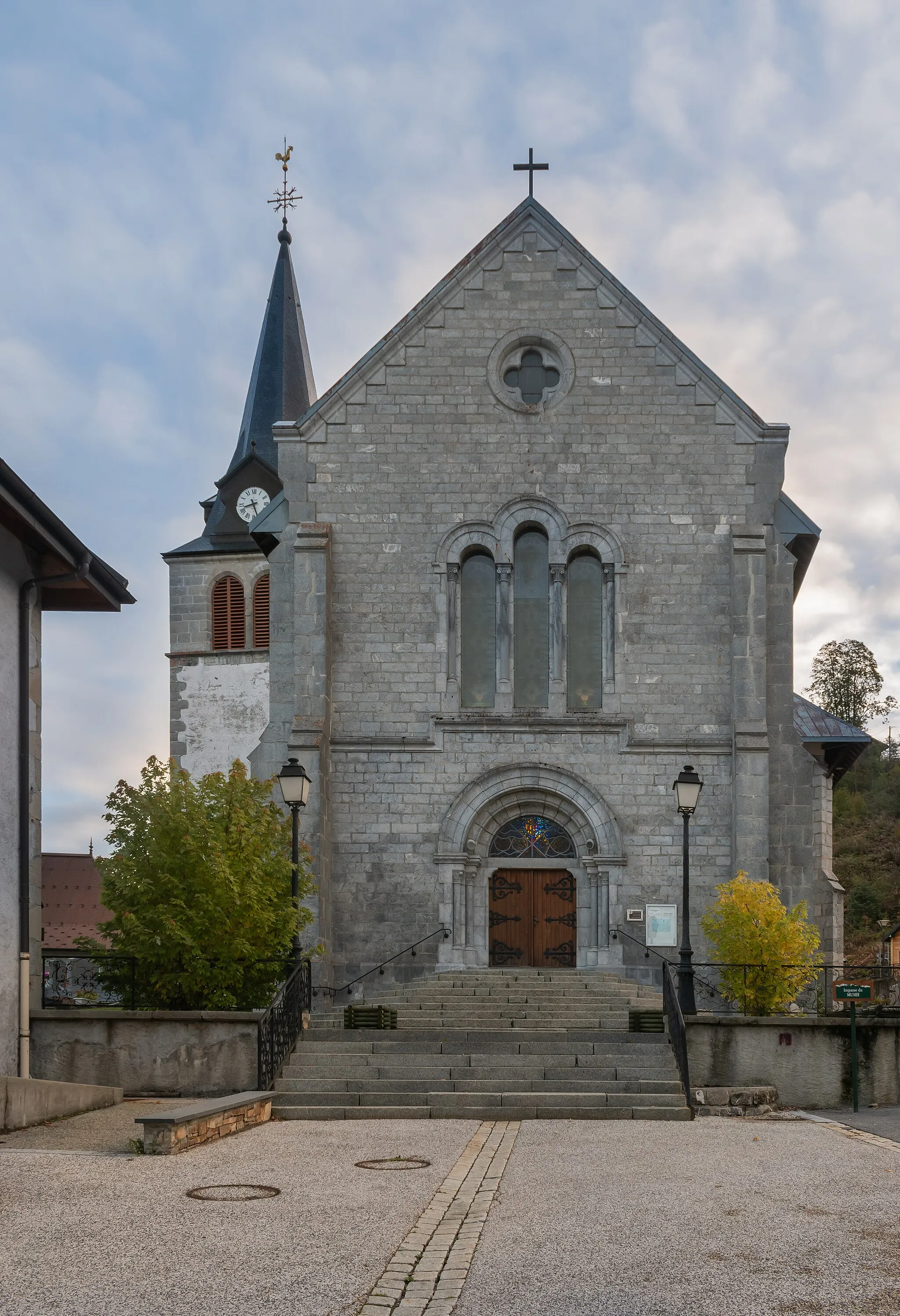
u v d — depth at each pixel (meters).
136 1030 20.20
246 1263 9.56
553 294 29.42
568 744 28.20
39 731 21.25
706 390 29.02
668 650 28.42
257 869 22.30
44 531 19.34
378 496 29.00
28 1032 19.89
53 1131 16.33
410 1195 12.12
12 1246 9.91
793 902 27.44
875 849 92.75
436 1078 20.06
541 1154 14.80
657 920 27.55
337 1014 24.62
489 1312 8.52
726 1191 12.24
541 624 29.00
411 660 28.53
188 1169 13.35
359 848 28.00
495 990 26.02
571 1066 20.36
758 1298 8.70
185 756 48.88
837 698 123.38
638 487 28.89
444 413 29.17
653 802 27.95
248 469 50.16
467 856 27.86
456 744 28.28
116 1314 8.35
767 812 27.27
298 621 28.14
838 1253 9.80
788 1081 20.86
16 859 19.95
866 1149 15.24
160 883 22.08
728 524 28.73
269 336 52.66
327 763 27.86
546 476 28.94
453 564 28.78
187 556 49.69
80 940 23.14
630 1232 10.53
